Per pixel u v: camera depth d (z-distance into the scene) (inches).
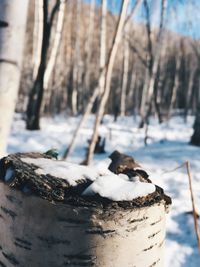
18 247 33.0
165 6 327.0
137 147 286.7
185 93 887.7
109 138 316.5
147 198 33.6
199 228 136.6
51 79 558.3
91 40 748.6
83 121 175.3
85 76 690.8
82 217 31.0
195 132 302.7
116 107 552.7
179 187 180.4
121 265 32.3
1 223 34.8
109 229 31.4
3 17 41.9
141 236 32.9
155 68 376.2
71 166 37.7
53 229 31.5
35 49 419.5
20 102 676.1
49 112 609.3
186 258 119.0
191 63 830.5
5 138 45.3
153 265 34.9
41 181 33.2
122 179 35.7
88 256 31.5
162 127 451.2
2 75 42.8
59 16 259.6
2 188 34.7
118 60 797.2
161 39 366.0
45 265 32.0
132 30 475.2
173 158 237.8
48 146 274.5
